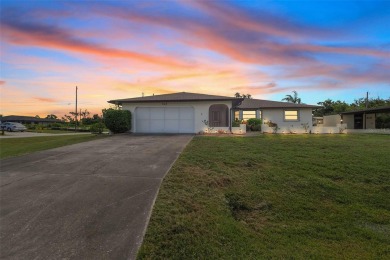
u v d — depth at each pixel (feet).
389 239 17.29
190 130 69.46
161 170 27.02
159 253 13.30
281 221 19.38
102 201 18.88
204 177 25.39
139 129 70.64
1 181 23.43
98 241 13.93
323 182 26.00
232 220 18.22
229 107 69.15
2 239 14.02
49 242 13.78
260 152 37.27
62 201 18.88
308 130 73.41
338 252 15.47
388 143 47.24
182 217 17.04
